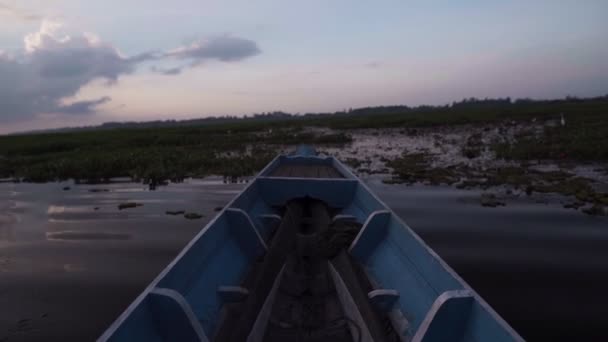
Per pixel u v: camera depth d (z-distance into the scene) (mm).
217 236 4691
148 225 9727
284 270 5043
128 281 6812
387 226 5211
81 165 18312
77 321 5641
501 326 2680
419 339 2957
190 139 33781
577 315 5586
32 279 6914
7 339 5246
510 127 36156
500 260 7270
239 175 16391
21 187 15133
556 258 7340
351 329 3941
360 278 4773
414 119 52375
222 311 3982
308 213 7293
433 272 3760
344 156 21625
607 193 11562
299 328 4039
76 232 9289
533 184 13242
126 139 35906
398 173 15852
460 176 15094
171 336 3051
